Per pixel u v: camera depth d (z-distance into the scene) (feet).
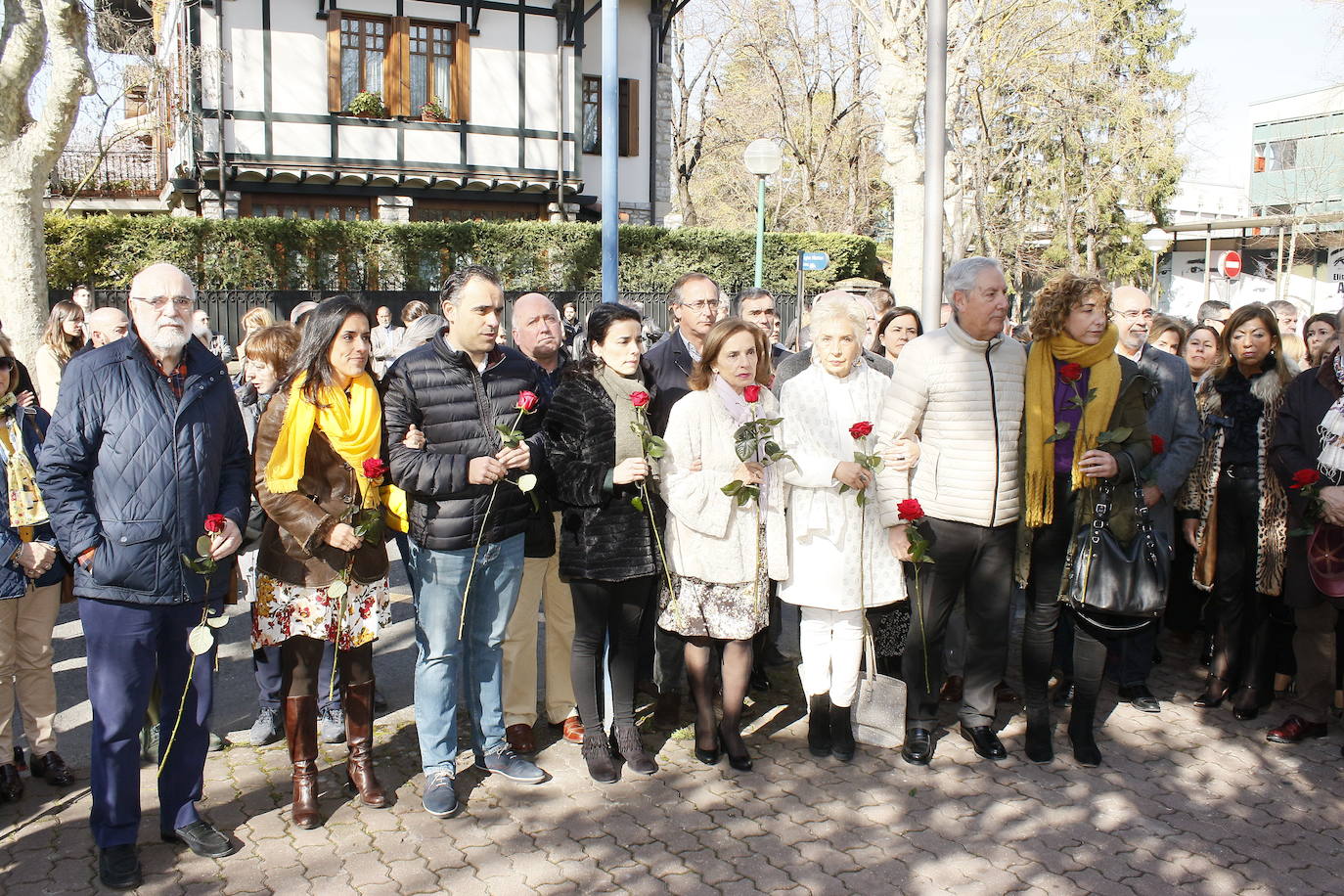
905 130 43.65
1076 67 86.99
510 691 14.52
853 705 15.07
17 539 12.35
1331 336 15.94
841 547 13.98
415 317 29.01
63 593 13.39
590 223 64.44
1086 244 108.88
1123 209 114.01
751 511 13.75
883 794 13.44
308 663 12.23
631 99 73.51
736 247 70.28
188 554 11.16
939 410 13.92
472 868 11.47
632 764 13.96
